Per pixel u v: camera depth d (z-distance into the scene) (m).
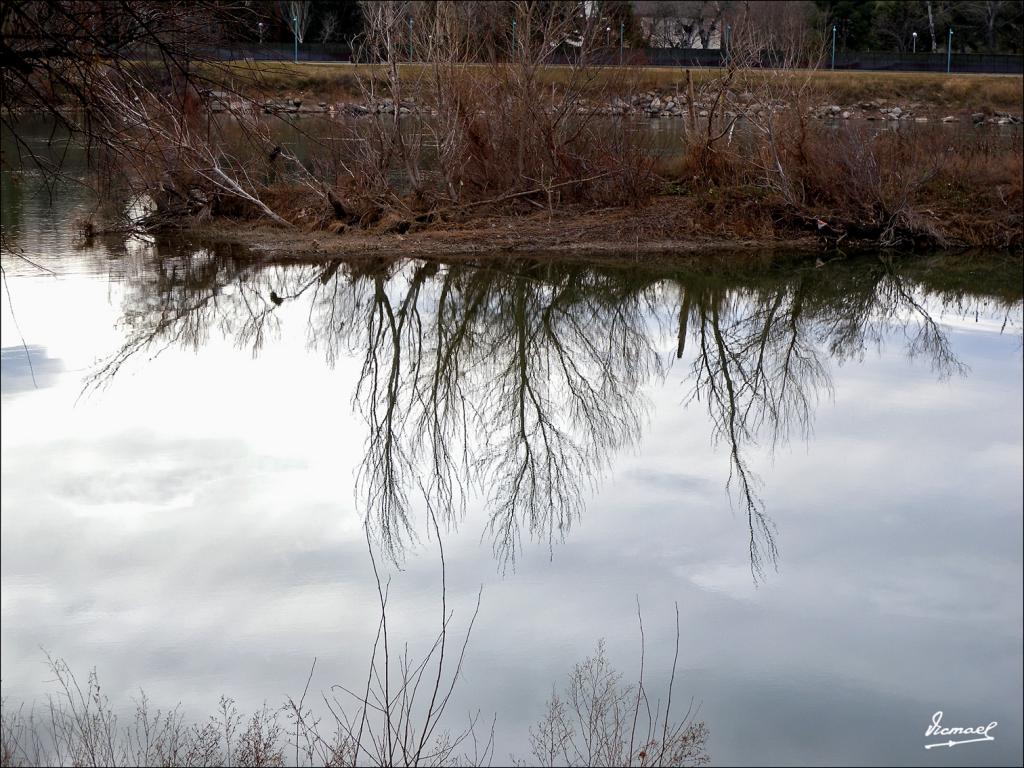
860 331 14.50
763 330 14.54
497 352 13.40
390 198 18.89
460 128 19.03
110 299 14.20
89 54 6.31
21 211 19.11
